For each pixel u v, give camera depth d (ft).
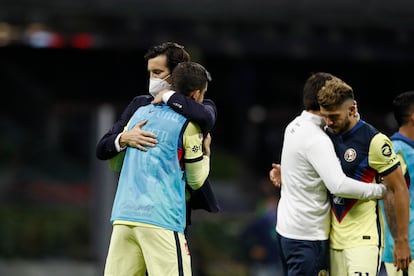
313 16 188.65
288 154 71.20
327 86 68.28
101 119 160.56
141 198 65.31
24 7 175.94
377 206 70.28
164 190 65.41
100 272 151.43
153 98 70.28
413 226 77.30
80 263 218.59
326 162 68.49
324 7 188.55
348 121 69.05
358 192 67.77
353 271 68.59
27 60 228.02
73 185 282.97
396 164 69.15
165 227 65.05
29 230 234.17
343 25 190.60
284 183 72.13
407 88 227.61
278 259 147.64
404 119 77.82
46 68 235.40
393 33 193.67
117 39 184.75
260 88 262.26
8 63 241.35
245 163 300.20
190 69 67.15
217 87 283.79
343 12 189.06
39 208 252.21
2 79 271.90
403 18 189.88
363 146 69.36
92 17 180.34
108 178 152.66
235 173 310.04
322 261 70.79
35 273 204.74
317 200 70.33
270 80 256.93
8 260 222.48
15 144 293.64
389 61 200.75
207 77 68.03
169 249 65.00
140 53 212.43
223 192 290.35
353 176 69.72
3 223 234.38
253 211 267.80
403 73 224.74
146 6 181.57
